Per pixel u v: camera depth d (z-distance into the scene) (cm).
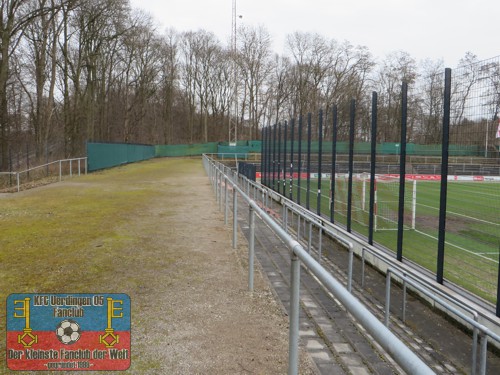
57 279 500
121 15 3225
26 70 3203
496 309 467
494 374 409
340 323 421
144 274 526
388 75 5309
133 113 5166
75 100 3275
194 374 300
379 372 320
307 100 6125
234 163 3800
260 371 304
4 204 1141
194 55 6456
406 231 1145
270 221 371
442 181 563
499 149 499
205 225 861
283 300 473
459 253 901
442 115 590
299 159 1288
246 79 6488
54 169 2398
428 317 545
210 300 444
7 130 2691
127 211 1030
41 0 2505
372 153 784
